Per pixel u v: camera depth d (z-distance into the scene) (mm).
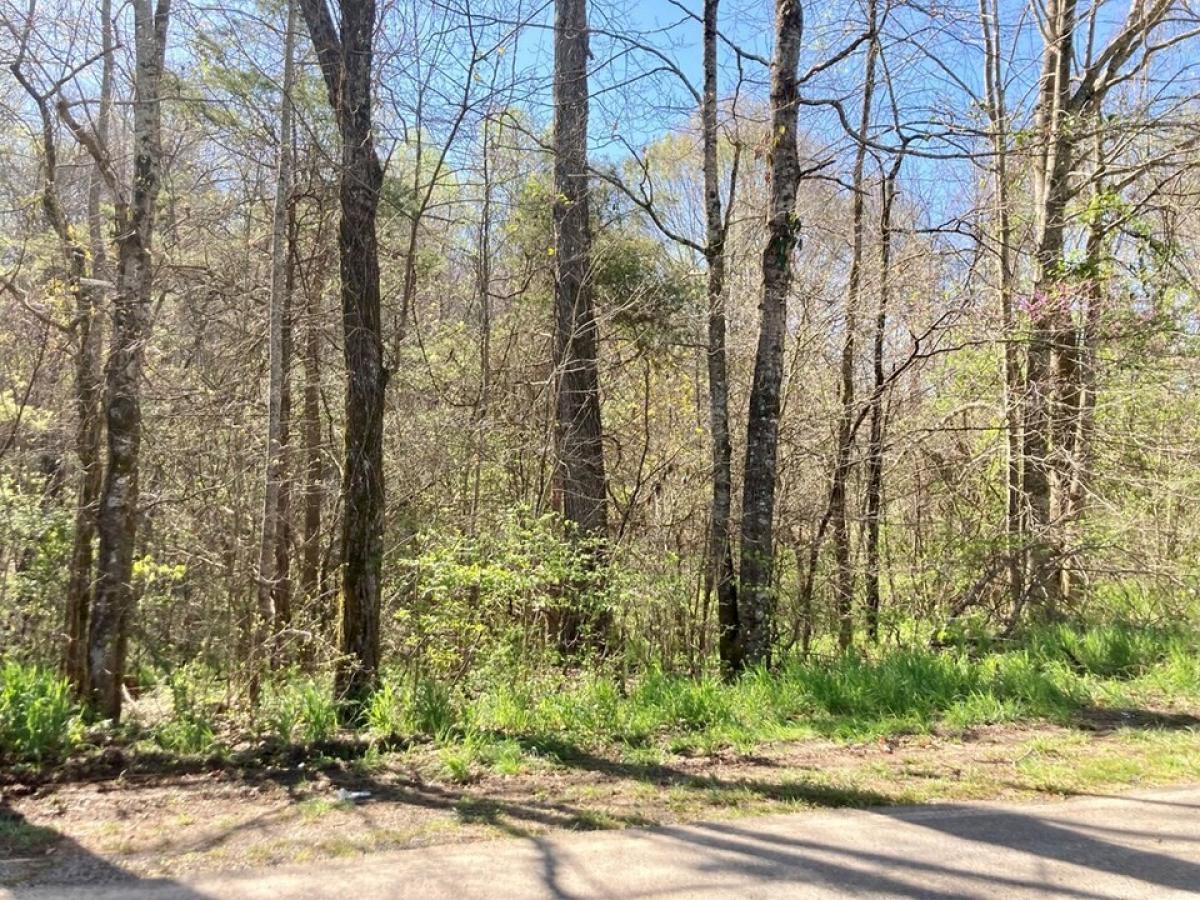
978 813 4613
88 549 8492
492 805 4812
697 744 6117
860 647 10562
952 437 12023
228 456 10109
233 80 8641
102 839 4289
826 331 11398
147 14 7500
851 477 11656
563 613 9234
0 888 3686
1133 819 4484
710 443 11164
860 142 8883
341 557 7426
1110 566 10719
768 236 9078
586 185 11867
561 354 11664
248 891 3625
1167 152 10391
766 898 3564
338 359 11680
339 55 7398
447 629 7828
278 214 8586
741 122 12500
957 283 11211
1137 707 7004
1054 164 11523
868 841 4203
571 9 11727
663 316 12531
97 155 8172
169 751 5957
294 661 7836
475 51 8125
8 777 5316
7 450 9977
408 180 11938
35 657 8953
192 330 11352
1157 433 11453
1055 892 3625
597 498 11383
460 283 14695
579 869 3855
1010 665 8008
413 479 11102
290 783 5297
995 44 12234
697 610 10109
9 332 10984
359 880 3736
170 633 9938
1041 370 11375
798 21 8938
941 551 11359
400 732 6262
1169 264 11117
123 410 7219
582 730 6438
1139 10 11586
